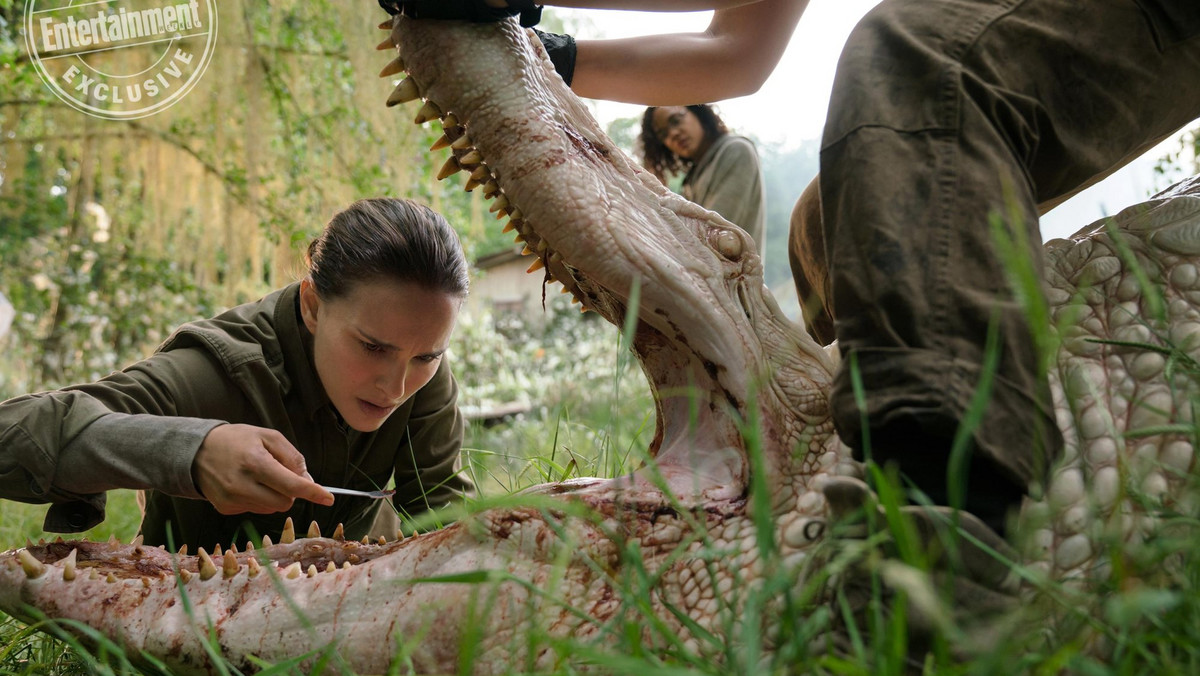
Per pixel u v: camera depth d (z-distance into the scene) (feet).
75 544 6.16
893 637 3.55
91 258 30.30
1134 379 5.29
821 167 5.38
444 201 27.48
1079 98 5.47
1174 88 5.81
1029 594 4.68
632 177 6.15
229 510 6.65
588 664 4.91
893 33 5.40
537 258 6.42
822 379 5.83
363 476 8.87
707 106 17.24
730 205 16.57
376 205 7.63
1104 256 5.73
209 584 5.69
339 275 7.39
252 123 24.07
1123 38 5.52
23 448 6.81
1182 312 5.39
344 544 6.12
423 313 7.34
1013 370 4.58
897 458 4.70
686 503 5.50
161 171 25.73
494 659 5.15
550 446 12.19
